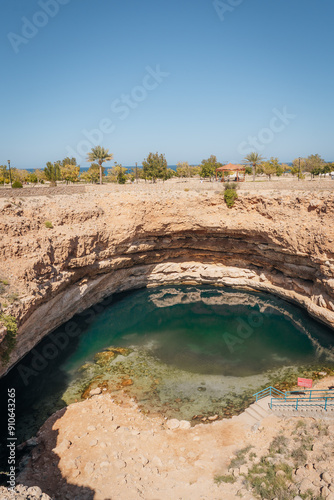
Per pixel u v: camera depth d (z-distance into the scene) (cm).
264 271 4644
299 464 1706
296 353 3145
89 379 2797
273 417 2170
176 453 1898
